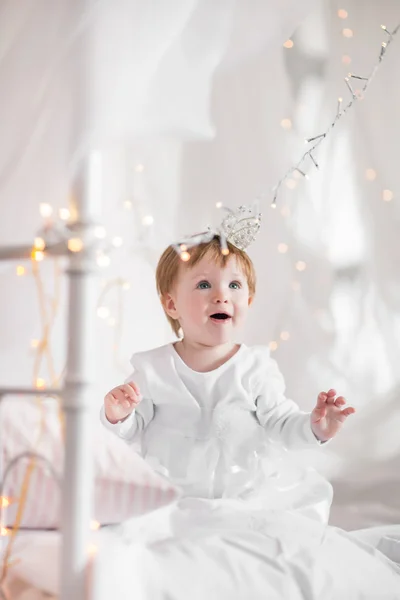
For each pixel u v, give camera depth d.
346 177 2.34
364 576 1.22
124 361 2.03
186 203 2.21
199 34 1.28
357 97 1.65
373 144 2.34
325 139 2.33
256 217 1.85
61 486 1.08
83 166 1.13
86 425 1.09
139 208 2.04
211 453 1.54
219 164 2.25
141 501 1.23
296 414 1.59
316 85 2.33
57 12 1.17
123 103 1.15
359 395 2.28
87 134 1.12
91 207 1.13
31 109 1.15
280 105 2.30
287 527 1.32
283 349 2.28
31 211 1.17
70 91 1.13
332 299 2.33
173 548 1.17
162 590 1.10
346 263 2.34
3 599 1.13
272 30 1.55
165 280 1.71
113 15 1.15
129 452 1.27
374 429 2.25
